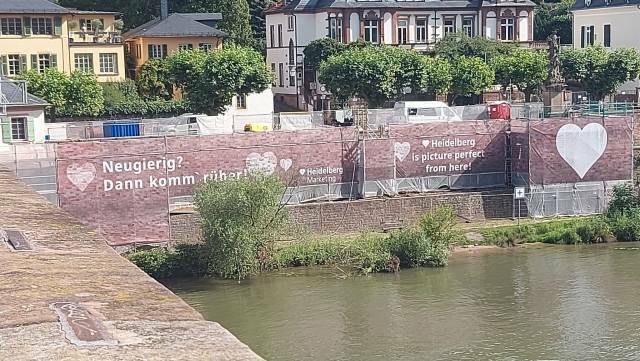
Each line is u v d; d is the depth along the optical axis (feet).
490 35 313.12
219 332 26.58
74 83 220.02
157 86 264.52
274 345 108.68
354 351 106.01
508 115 201.46
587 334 111.04
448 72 245.45
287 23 307.17
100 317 28.50
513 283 135.54
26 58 252.01
